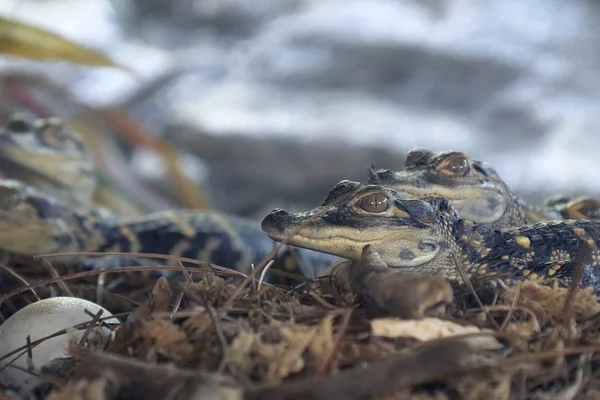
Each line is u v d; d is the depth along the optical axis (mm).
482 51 1036
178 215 523
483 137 976
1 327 381
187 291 369
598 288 406
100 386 335
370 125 974
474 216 432
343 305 367
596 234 413
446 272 398
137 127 777
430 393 347
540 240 408
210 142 968
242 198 975
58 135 545
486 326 362
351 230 385
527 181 905
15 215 472
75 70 1003
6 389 367
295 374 345
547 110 989
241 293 375
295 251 476
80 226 495
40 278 465
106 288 443
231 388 333
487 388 344
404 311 355
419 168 433
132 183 740
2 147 529
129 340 356
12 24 587
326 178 961
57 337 374
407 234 389
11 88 718
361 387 335
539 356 347
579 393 353
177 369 340
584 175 898
